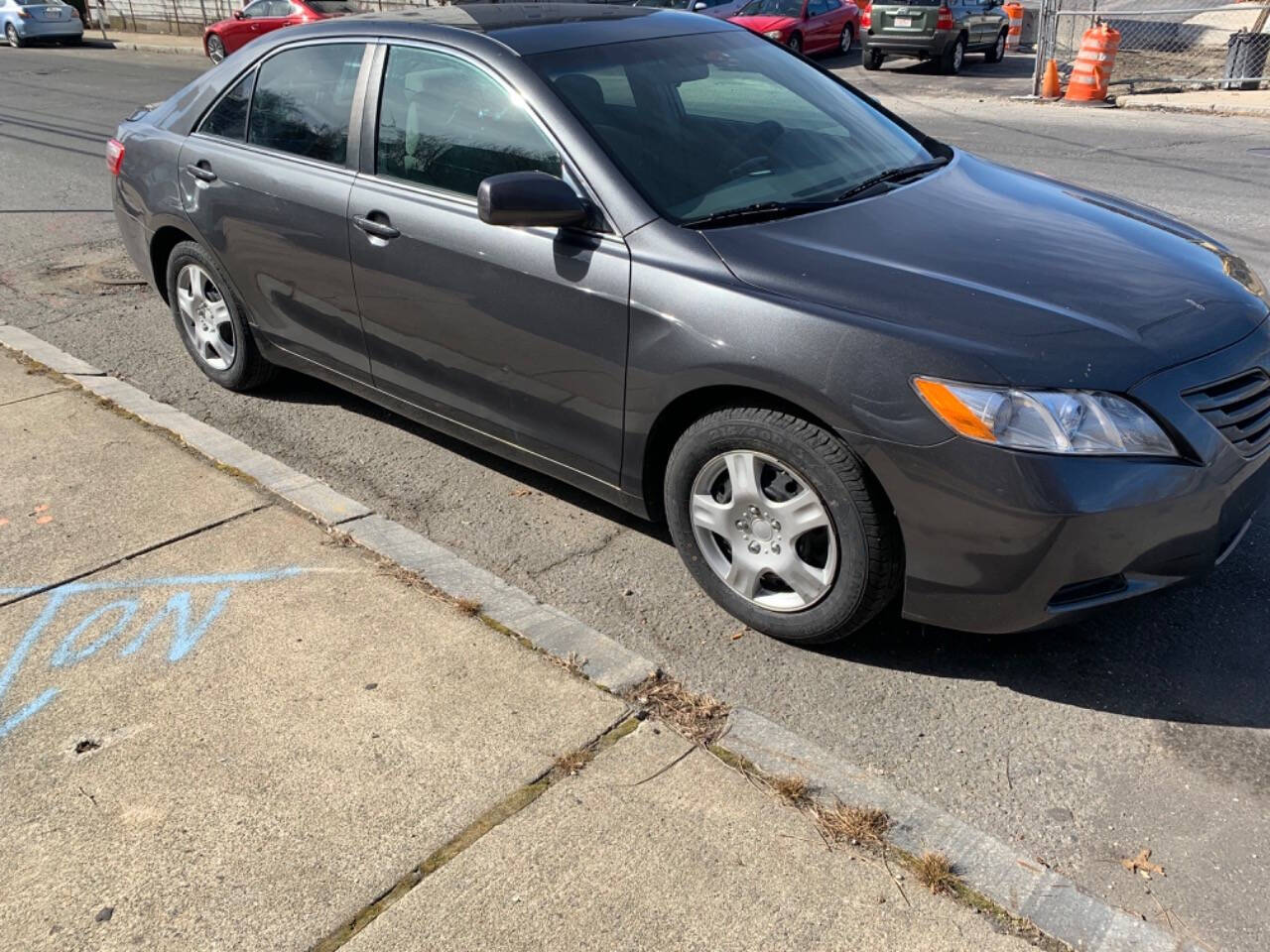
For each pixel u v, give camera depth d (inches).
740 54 170.1
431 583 139.6
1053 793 108.3
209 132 190.9
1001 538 110.0
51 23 1059.9
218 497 160.9
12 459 171.9
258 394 207.8
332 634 129.1
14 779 106.7
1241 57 601.3
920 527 113.6
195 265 199.6
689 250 127.3
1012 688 124.0
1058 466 107.1
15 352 220.1
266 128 180.4
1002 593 113.2
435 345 156.0
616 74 150.3
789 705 121.5
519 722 114.4
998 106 577.9
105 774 107.5
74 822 101.6
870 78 719.7
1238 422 116.4
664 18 172.9
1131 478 108.2
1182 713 119.6
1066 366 109.5
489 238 142.9
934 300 117.0
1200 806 106.2
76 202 366.9
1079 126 495.8
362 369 173.0
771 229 131.6
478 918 91.5
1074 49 821.2
